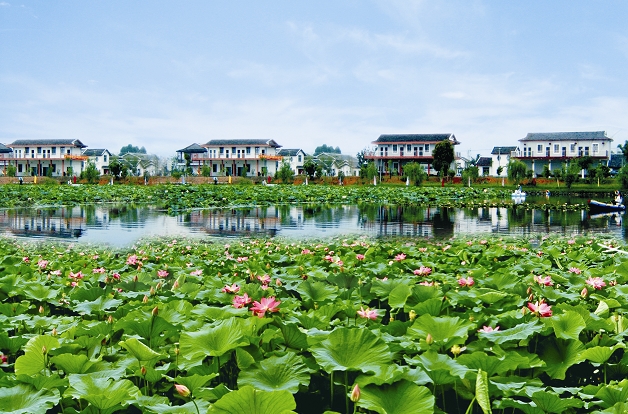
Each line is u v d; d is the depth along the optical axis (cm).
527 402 354
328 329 460
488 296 530
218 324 409
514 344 403
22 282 646
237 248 1152
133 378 397
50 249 1253
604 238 1605
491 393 342
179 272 740
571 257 926
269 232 1770
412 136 7231
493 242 1402
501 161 7525
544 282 600
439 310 495
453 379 334
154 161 9675
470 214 2659
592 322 433
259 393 271
